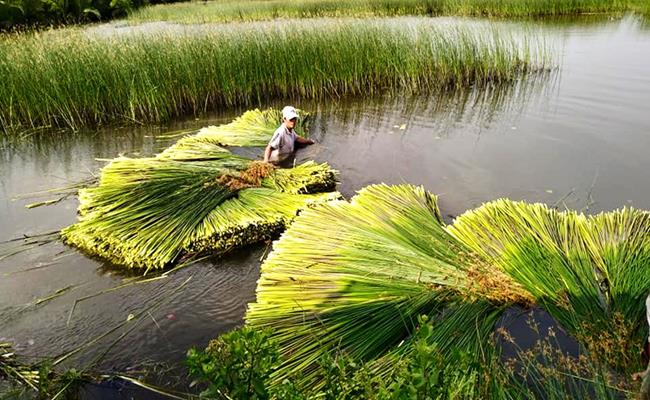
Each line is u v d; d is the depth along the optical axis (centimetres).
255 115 901
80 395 359
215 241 523
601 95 1014
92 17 2589
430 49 1177
